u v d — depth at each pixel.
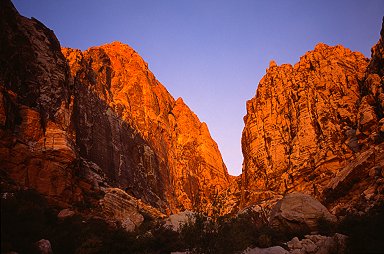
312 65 72.88
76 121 54.78
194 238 25.84
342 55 72.25
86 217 35.97
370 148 43.62
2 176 33.56
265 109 73.69
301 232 31.81
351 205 37.88
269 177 62.50
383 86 49.47
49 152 39.59
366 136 48.59
